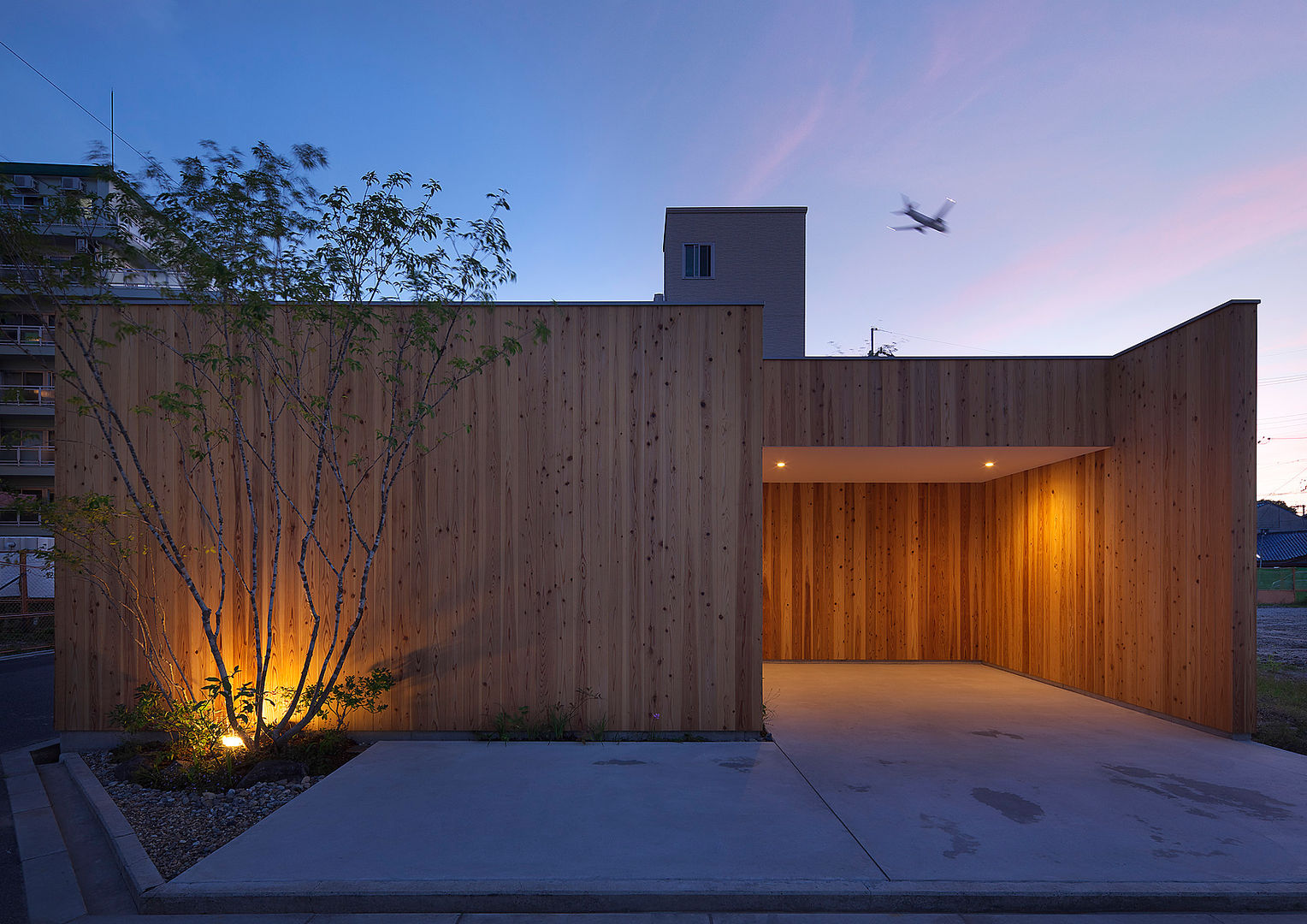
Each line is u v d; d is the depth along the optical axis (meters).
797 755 5.18
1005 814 3.98
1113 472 7.14
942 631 9.90
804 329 15.14
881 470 8.85
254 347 5.13
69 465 5.59
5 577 13.95
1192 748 5.43
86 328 5.62
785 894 3.04
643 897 3.03
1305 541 29.33
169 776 4.59
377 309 5.72
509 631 5.62
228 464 5.67
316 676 5.56
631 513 5.70
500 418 5.74
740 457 5.73
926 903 3.04
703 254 15.30
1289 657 10.33
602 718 5.59
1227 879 3.19
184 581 5.60
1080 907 3.04
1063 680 7.96
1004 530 9.31
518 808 4.00
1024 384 7.16
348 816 3.88
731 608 5.66
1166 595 6.42
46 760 5.41
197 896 3.02
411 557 5.64
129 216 4.79
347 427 5.70
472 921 2.95
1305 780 4.63
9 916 3.02
